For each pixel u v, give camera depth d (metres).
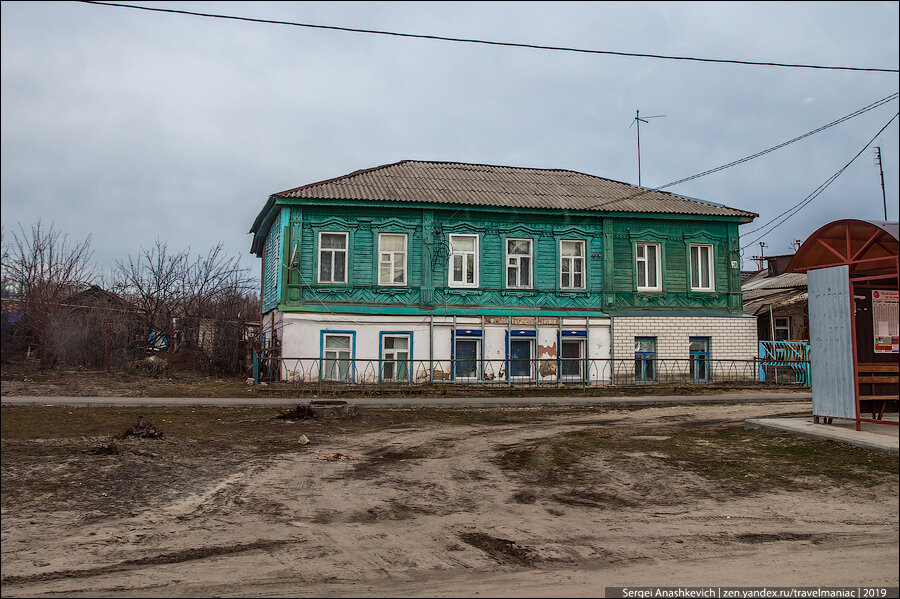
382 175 24.70
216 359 24.94
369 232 22.58
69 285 27.11
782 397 19.92
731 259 25.41
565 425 14.30
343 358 21.92
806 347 25.12
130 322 26.50
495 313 23.09
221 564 5.61
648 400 18.89
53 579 5.21
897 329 12.67
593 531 6.76
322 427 13.59
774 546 6.36
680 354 24.38
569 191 25.77
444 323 22.66
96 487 7.91
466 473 9.41
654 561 5.90
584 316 23.72
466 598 4.95
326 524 6.85
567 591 5.13
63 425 12.33
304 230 22.14
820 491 8.40
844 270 11.66
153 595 4.93
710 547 6.30
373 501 7.81
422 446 11.61
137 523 6.68
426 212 22.95
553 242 24.06
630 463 10.00
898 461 9.52
